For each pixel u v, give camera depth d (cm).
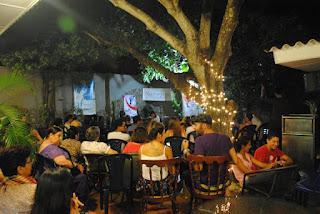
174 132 675
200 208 266
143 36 852
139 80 1309
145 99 1320
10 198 261
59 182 230
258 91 1029
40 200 229
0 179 285
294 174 420
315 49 446
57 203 227
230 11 552
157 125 519
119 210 511
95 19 858
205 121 484
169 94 1361
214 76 601
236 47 968
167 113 1360
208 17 593
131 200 489
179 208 511
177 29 833
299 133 587
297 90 955
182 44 610
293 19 911
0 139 447
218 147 441
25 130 457
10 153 299
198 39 604
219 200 284
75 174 505
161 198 436
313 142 568
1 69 1016
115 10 845
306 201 395
